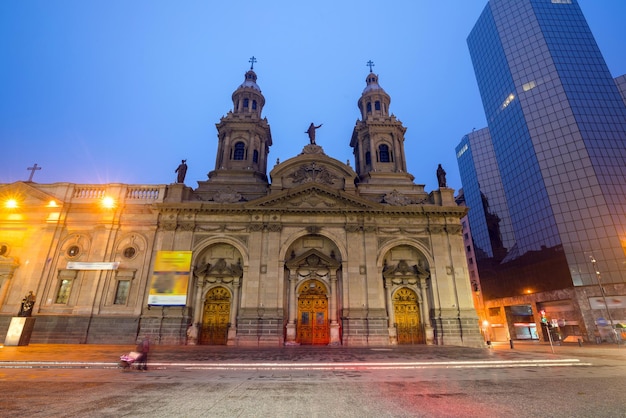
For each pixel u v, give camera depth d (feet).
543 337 164.66
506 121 210.79
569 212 164.96
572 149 174.09
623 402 27.48
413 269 115.96
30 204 116.47
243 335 100.89
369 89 171.01
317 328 108.37
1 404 25.98
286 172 130.00
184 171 127.13
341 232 116.47
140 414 23.38
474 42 254.27
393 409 25.27
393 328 106.73
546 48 201.98
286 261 113.19
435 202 126.21
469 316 107.34
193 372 45.42
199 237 114.11
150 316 103.04
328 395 30.45
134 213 116.88
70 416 22.59
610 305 143.54
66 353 68.39
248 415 23.48
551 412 24.21
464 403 27.27
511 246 219.61
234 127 153.69
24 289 105.50
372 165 148.25
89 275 108.27
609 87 187.01
